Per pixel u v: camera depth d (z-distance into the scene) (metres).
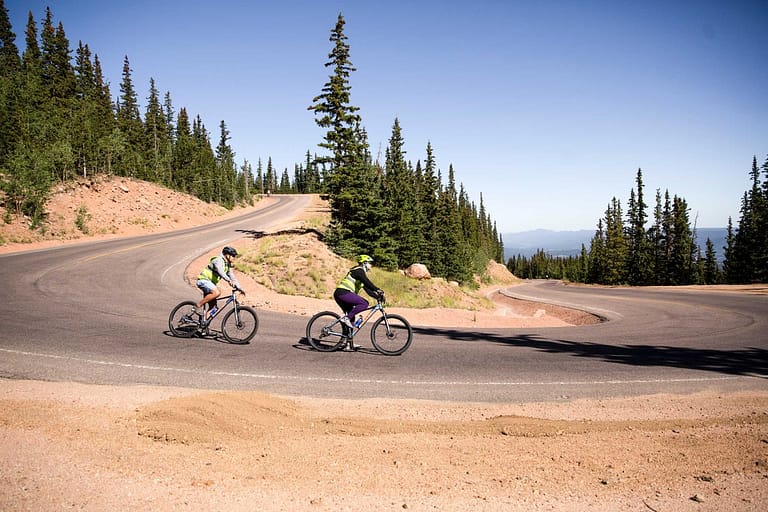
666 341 10.92
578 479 3.43
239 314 8.80
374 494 3.10
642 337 11.60
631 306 24.09
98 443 3.76
